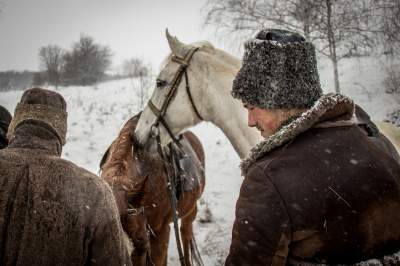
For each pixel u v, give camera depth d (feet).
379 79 38.73
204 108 10.37
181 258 10.96
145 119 11.18
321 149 4.36
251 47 4.77
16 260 4.54
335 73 33.94
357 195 4.13
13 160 4.73
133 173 10.34
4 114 11.67
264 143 4.56
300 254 4.31
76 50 93.40
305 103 4.53
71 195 4.79
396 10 33.99
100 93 57.93
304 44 4.57
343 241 4.14
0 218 4.50
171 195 11.13
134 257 8.71
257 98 4.63
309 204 4.09
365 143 4.58
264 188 4.25
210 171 27.27
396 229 4.33
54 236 4.64
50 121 5.16
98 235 4.91
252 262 4.22
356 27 33.99
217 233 18.66
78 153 30.14
